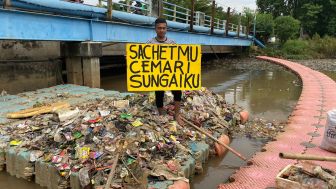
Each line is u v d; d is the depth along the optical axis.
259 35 41.31
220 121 7.32
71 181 4.76
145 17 14.57
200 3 36.88
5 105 8.28
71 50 11.84
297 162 5.55
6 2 8.68
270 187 4.71
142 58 5.68
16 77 10.84
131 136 5.21
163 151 5.21
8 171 5.50
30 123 6.52
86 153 4.95
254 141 7.32
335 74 22.86
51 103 8.36
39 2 9.50
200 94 7.86
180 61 5.73
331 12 50.62
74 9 10.75
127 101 6.76
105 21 12.23
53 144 5.41
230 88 15.45
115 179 4.52
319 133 7.21
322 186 3.91
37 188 5.09
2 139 5.82
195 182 5.36
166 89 5.79
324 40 39.03
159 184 4.52
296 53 36.72
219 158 6.27
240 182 4.95
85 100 9.05
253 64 28.45
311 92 12.76
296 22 39.72
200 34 21.19
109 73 19.14
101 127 5.39
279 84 16.98
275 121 9.11
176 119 6.16
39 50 12.21
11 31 9.00
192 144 5.86
